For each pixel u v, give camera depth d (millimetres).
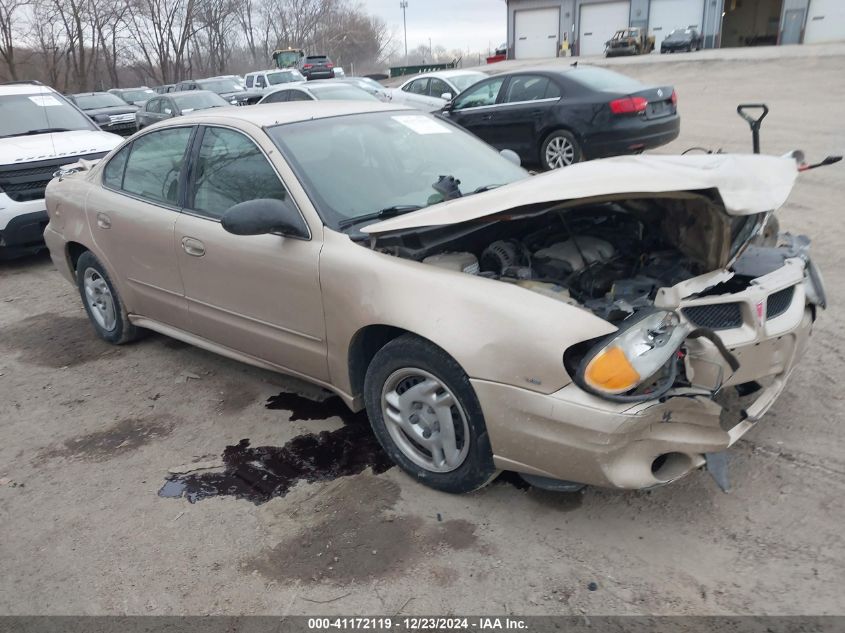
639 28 35500
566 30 40781
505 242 3258
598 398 2436
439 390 2898
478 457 2809
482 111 10547
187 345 5000
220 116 3928
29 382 4578
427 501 3014
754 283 2887
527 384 2545
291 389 4184
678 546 2639
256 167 3578
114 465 3510
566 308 2594
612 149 9297
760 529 2689
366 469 3293
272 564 2707
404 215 3086
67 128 8531
